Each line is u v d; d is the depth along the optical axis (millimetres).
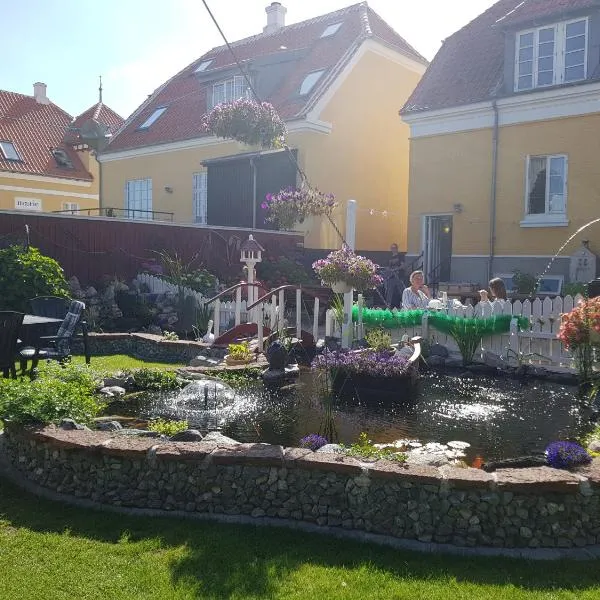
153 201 24781
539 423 6367
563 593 3264
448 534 3832
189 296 13602
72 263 14609
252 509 4145
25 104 34938
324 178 19719
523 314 9438
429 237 18078
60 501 4410
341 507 4004
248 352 9258
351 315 10234
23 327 8281
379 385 7305
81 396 5754
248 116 8727
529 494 3803
